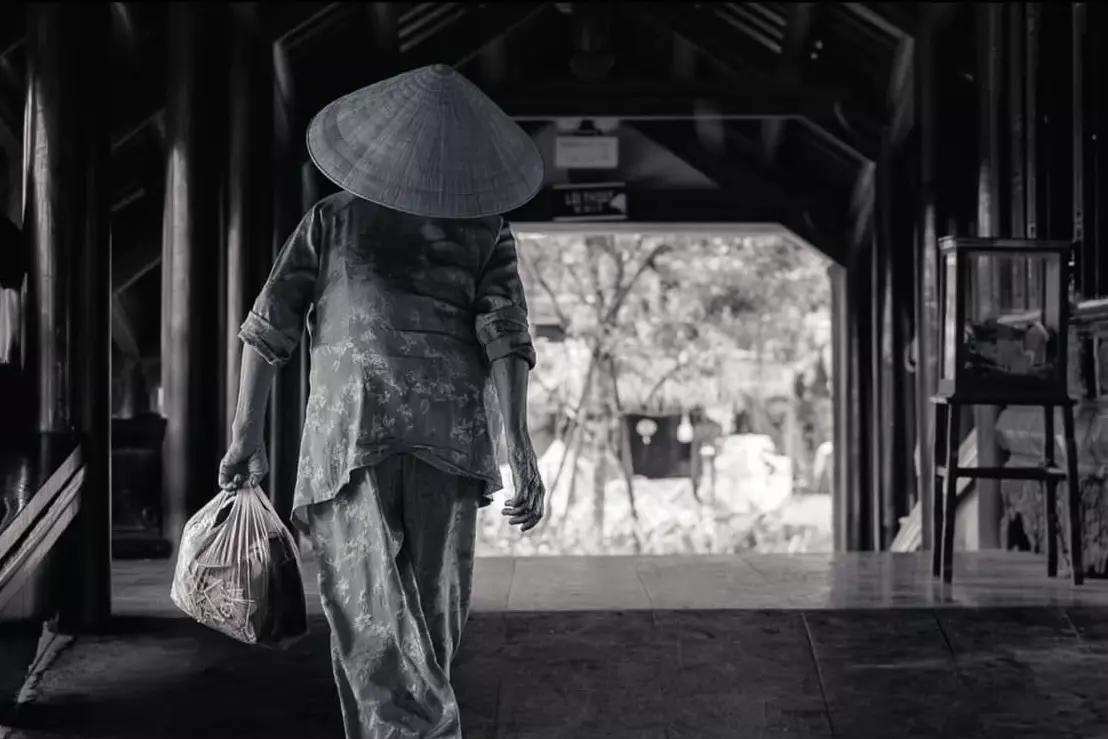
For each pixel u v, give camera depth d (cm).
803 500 1933
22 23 573
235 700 390
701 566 555
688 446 1883
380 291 296
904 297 938
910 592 482
